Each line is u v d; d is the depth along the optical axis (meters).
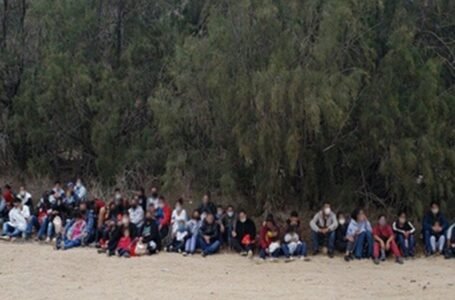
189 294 12.55
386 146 17.48
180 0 23.17
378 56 18.53
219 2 19.98
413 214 17.66
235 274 14.67
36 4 22.55
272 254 16.47
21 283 13.58
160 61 22.86
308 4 17.64
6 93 23.41
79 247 17.92
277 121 17.03
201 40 19.17
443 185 17.53
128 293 12.66
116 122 21.91
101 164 21.95
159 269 15.11
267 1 17.64
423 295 12.50
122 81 22.33
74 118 22.50
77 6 22.56
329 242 16.89
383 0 18.42
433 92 17.50
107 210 18.44
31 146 23.31
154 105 20.25
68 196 19.53
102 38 22.98
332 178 18.58
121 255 16.66
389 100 17.39
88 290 12.94
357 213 17.30
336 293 12.71
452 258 16.56
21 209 19.14
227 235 17.50
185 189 19.95
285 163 17.61
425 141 17.19
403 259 16.45
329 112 16.41
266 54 17.81
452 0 19.38
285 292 12.77
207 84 18.73
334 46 17.12
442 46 19.42
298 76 16.59
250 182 18.89
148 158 21.62
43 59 22.42
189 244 17.11
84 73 21.62
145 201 19.02
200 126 19.81
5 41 23.75
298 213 18.55
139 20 23.28
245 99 17.31
